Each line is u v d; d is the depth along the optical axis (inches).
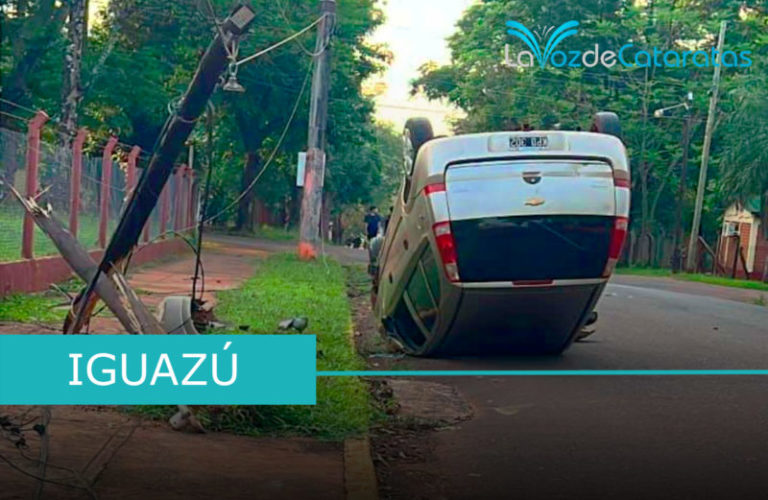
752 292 1286.9
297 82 1593.3
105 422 315.3
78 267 348.5
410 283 540.1
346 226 2979.8
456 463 315.3
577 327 530.6
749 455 327.6
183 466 275.1
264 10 1370.6
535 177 491.2
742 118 1491.1
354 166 2352.4
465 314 507.8
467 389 446.9
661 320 753.6
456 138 495.5
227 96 1615.4
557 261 495.8
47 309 538.0
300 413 342.6
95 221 801.6
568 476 300.4
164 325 371.9
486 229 490.3
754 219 1833.2
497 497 278.2
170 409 332.8
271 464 287.7
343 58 1611.7
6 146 588.1
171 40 1304.1
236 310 622.2
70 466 262.5
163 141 338.6
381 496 277.0
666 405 412.8
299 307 662.5
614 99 1900.8
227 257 1153.4
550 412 396.8
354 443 323.6
